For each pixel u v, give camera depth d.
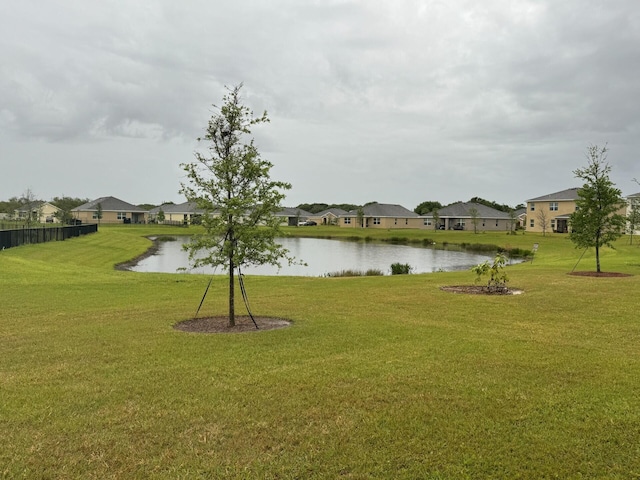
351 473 4.02
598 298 12.80
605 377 6.18
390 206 105.50
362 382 6.01
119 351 7.60
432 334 8.70
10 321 10.23
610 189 19.16
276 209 9.97
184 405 5.32
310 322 9.94
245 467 4.09
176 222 103.44
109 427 4.79
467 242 59.62
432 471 4.04
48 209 92.12
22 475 3.95
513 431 4.70
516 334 8.70
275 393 5.66
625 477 3.94
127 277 19.45
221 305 12.55
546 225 74.12
